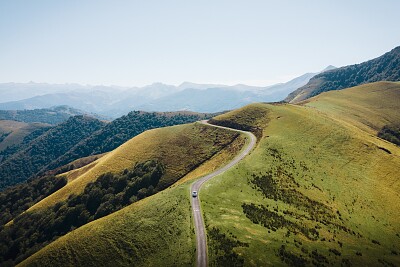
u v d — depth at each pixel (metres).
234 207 59.09
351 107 182.12
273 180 73.94
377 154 96.44
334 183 79.00
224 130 133.25
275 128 114.44
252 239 47.62
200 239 48.09
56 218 109.12
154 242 51.34
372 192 78.25
